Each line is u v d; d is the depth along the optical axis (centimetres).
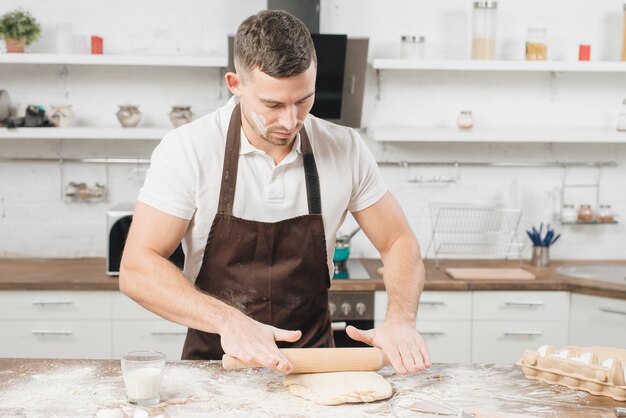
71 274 380
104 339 369
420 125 431
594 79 431
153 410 182
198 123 228
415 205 434
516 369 214
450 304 373
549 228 439
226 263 230
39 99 418
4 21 386
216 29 419
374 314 368
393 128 420
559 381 202
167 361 217
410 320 214
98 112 421
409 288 225
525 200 437
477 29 400
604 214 426
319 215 231
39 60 382
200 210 224
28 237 425
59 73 417
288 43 189
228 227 226
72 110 400
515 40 427
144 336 369
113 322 368
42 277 372
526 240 438
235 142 224
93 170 424
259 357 185
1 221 424
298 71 189
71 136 387
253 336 192
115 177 425
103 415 173
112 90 420
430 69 416
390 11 423
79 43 402
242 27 197
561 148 435
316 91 383
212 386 198
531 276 380
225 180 223
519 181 436
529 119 432
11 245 425
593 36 427
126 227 373
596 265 425
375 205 239
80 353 369
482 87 429
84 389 195
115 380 201
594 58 429
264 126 201
